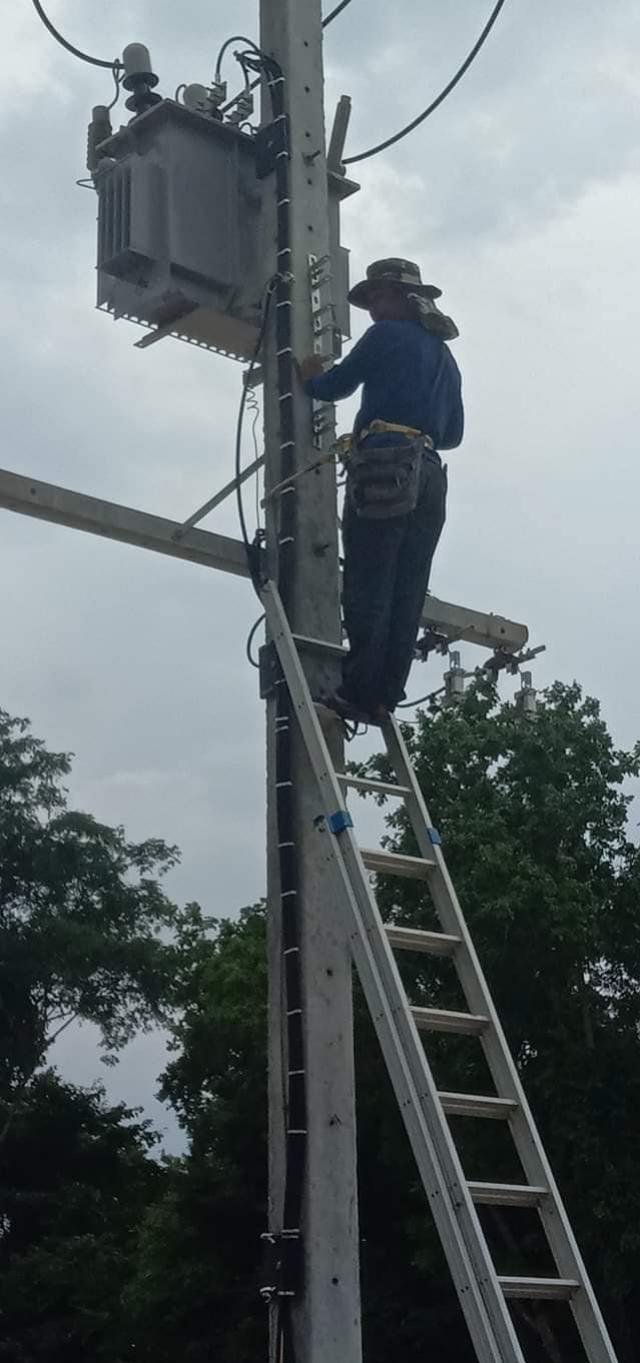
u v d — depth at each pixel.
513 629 7.92
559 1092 21.34
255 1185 27.11
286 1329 5.63
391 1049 5.38
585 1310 5.27
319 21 7.44
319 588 6.59
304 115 7.23
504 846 21.67
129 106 7.66
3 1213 34.34
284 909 6.10
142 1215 34.66
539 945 21.80
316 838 6.21
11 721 37.00
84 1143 35.38
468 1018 5.74
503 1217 22.28
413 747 23.48
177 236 7.13
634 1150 21.16
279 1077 5.98
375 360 6.43
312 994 6.01
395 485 6.22
